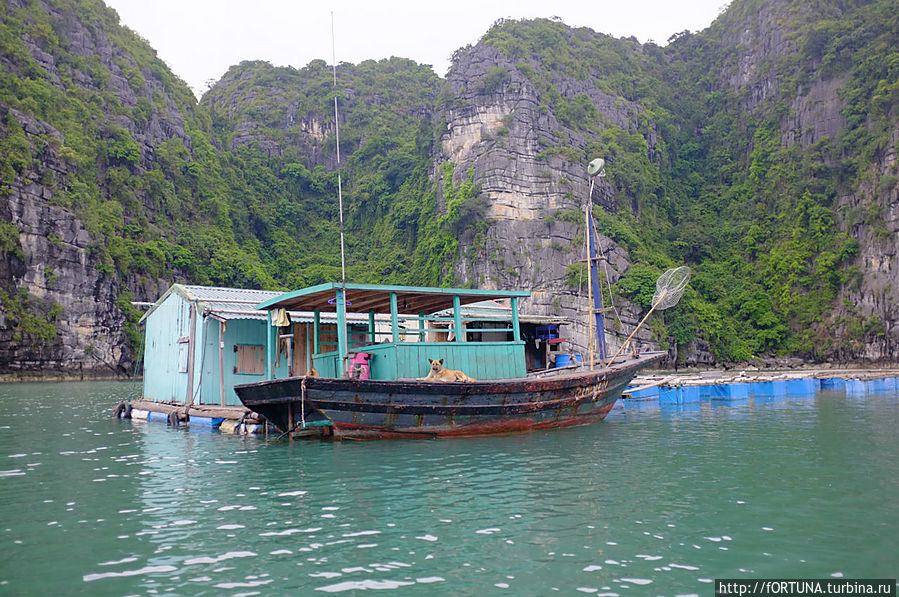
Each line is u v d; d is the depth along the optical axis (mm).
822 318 87125
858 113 92312
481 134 97250
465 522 8578
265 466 12469
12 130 67625
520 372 17469
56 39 85562
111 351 70938
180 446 15344
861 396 30859
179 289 22625
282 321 17484
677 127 116812
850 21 98875
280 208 114625
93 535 8164
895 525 8398
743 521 8578
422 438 15555
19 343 62031
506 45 101438
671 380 29516
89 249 70500
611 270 85438
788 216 95188
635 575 6746
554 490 10320
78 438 17125
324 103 130750
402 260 103812
